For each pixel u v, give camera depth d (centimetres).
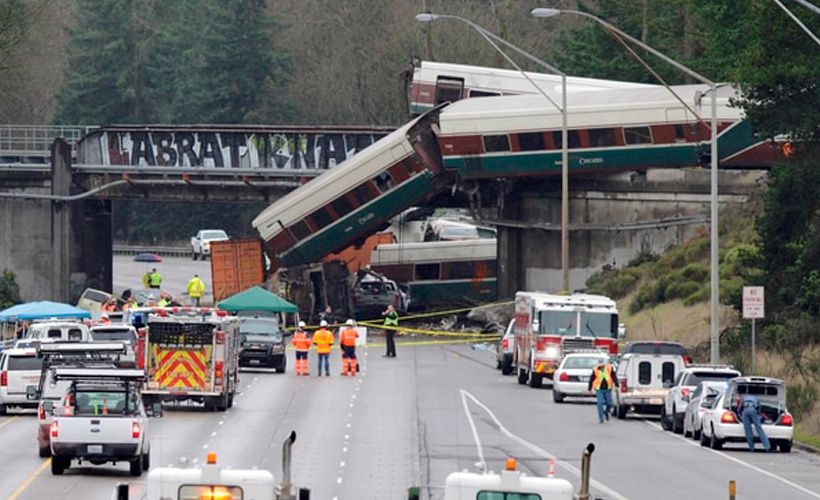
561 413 15188
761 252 18412
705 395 12862
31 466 10638
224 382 14675
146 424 10312
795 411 14488
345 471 10400
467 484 5519
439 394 16775
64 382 11806
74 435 9988
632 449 12206
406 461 10981
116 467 10619
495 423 13925
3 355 14825
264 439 12362
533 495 5512
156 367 14650
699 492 9644
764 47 17512
